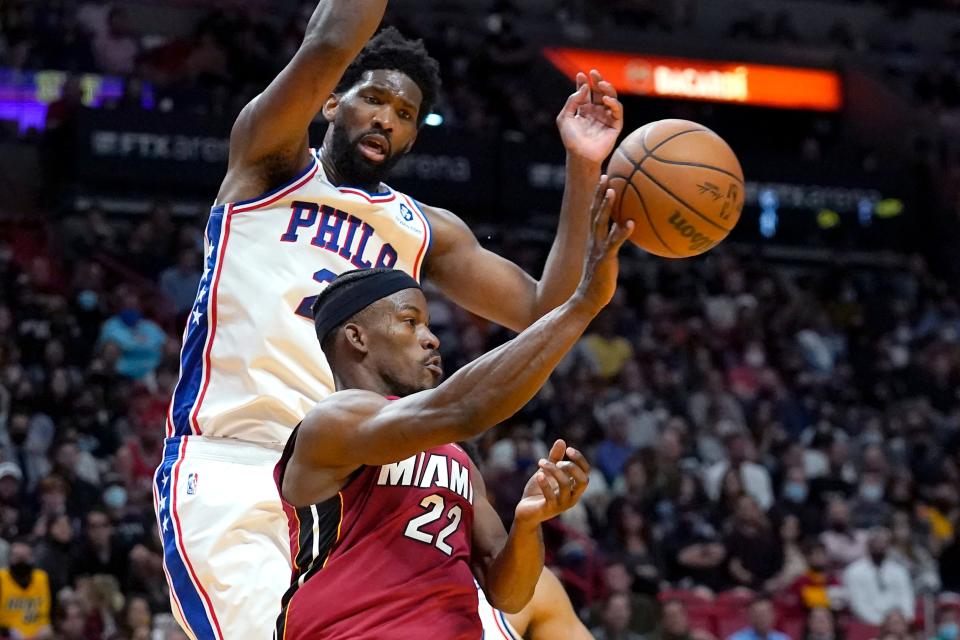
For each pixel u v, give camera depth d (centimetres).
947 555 1321
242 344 418
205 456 417
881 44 2330
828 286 1847
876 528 1263
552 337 306
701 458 1376
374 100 432
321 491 325
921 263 1927
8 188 1706
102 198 1681
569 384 1445
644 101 2119
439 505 334
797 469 1368
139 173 1641
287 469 330
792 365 1656
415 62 436
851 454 1479
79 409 1236
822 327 1745
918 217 1988
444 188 1741
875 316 1806
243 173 427
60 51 1792
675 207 371
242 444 418
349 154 433
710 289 1767
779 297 1788
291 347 417
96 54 1809
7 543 1045
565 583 1133
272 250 423
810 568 1221
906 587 1226
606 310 1580
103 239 1556
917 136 2175
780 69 2184
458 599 327
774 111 2170
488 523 353
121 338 1377
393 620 319
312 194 428
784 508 1294
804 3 2328
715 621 1137
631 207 375
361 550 325
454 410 305
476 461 370
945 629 1228
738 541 1206
